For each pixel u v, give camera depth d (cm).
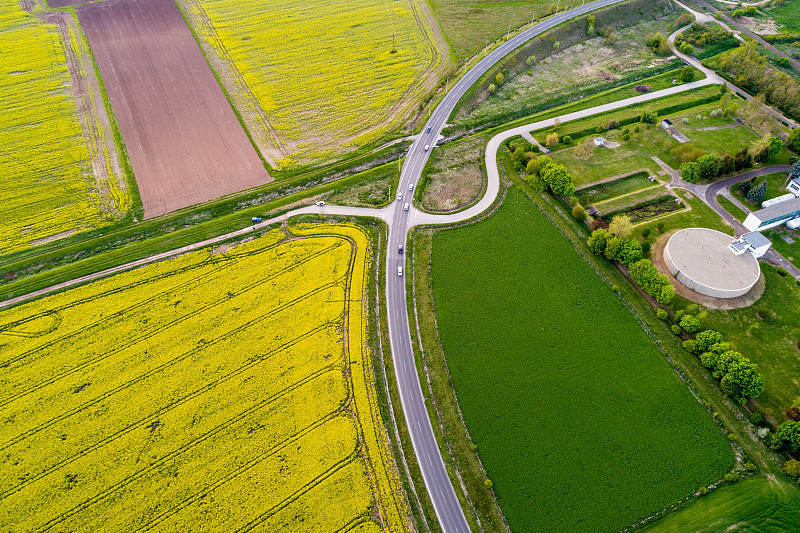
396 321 8550
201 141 12581
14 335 8350
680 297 8469
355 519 6244
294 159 12106
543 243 9669
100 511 6303
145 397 7462
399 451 6925
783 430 6500
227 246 9912
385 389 7619
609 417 7131
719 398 7212
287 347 8125
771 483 6309
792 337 7781
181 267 9456
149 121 13150
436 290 8981
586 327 8250
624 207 10131
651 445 6806
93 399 7450
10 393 7531
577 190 10600
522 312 8538
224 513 6269
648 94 13262
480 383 7625
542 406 7306
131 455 6819
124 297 8931
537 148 11750
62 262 9775
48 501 6397
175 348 8106
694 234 9131
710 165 10294
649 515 6197
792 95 12056
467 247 9706
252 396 7456
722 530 5969
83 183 11444
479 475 6669
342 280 9206
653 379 7500
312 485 6525
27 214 10756
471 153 11969
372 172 11588
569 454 6794
